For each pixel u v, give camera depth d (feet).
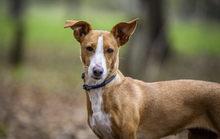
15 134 25.41
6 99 36.68
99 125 16.38
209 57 65.16
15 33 61.11
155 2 51.70
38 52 74.33
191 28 82.94
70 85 48.98
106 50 15.98
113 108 16.02
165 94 17.22
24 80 49.78
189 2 57.82
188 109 17.10
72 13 143.43
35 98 40.09
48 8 169.68
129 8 44.70
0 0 143.84
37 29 102.06
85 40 16.46
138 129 17.12
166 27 55.62
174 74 53.72
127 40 16.99
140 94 16.89
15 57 61.00
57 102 39.37
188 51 70.49
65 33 101.04
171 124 17.21
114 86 16.19
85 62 16.33
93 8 168.76
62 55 72.59
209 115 16.88
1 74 52.13
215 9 52.54
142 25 43.91
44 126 28.89
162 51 51.98
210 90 16.92
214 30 71.77
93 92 16.22
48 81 50.55
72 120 31.86
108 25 104.73
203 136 18.24
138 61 44.14
